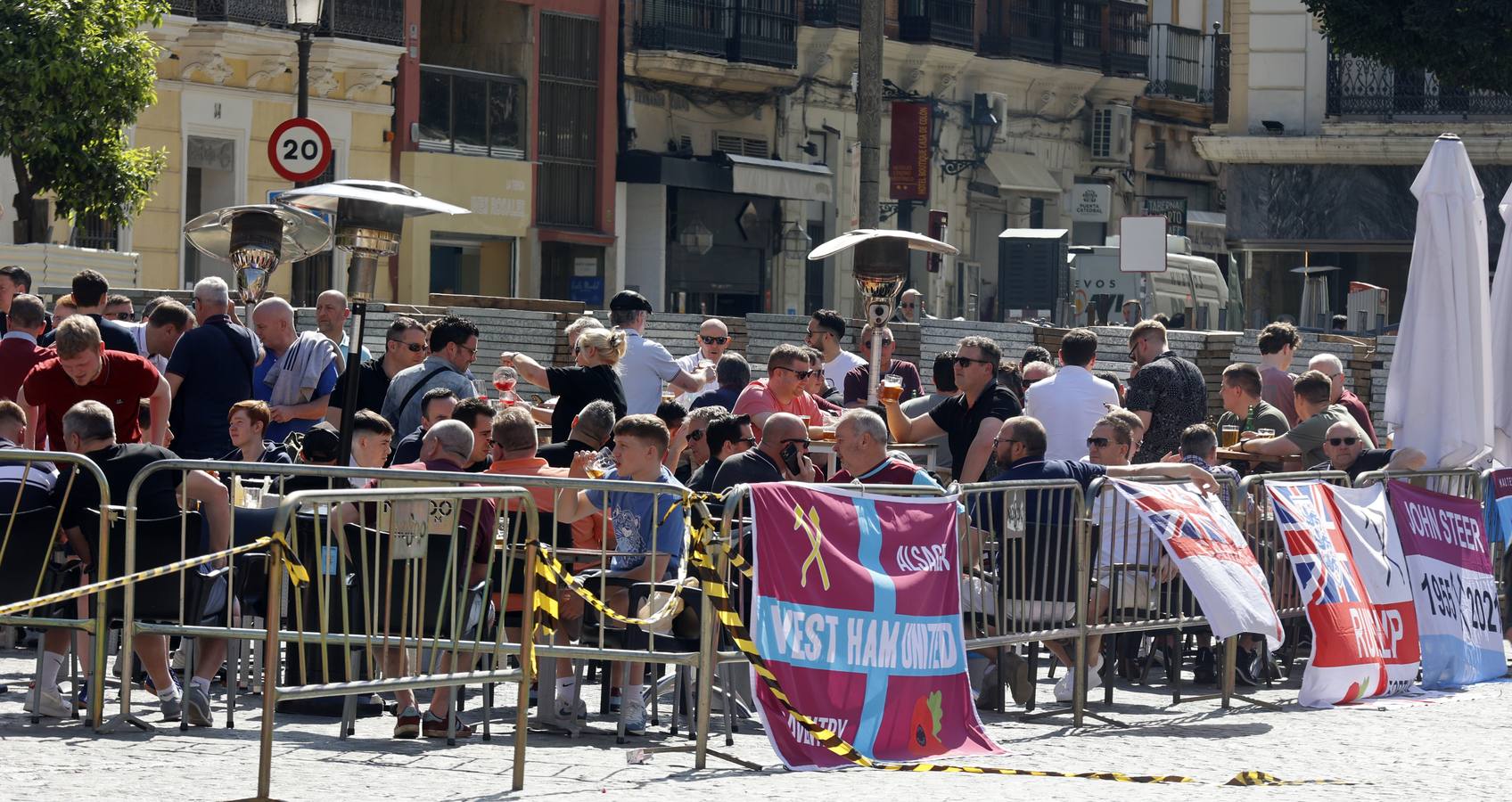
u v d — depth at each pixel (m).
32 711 26.44
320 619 22.52
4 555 25.98
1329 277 113.62
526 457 28.14
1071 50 133.25
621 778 23.77
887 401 36.09
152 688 28.61
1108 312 110.94
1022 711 30.59
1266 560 33.47
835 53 118.25
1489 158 109.56
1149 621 31.25
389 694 29.11
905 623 25.94
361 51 91.62
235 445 30.30
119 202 70.94
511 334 56.47
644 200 107.38
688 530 24.94
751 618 24.44
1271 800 23.48
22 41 68.00
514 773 22.92
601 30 105.06
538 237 101.94
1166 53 141.38
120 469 25.77
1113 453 32.03
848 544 25.50
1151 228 58.38
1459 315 37.66
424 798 22.19
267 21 88.19
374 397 36.53
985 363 34.81
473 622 24.89
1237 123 114.06
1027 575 29.28
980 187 128.25
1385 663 32.91
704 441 34.38
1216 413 64.06
